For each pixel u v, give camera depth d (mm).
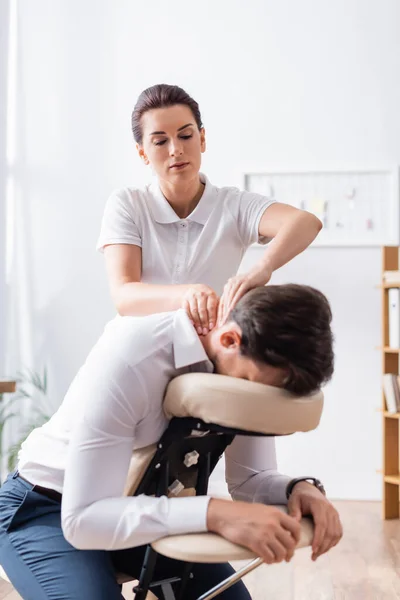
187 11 5004
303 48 4922
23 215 5027
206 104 4988
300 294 1291
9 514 1555
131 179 4992
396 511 4309
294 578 3242
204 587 1639
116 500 1310
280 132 4926
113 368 1349
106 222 2131
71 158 5023
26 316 5020
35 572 1461
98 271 4988
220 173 4969
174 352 1379
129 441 1365
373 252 4844
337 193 4883
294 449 4875
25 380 4977
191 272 2092
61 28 5043
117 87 5020
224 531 1251
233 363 1342
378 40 4879
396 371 4430
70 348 4984
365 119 4871
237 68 4969
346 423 4844
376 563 3439
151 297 1828
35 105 5039
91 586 1417
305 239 1965
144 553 1619
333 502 4734
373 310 4844
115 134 5004
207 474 1544
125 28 5035
